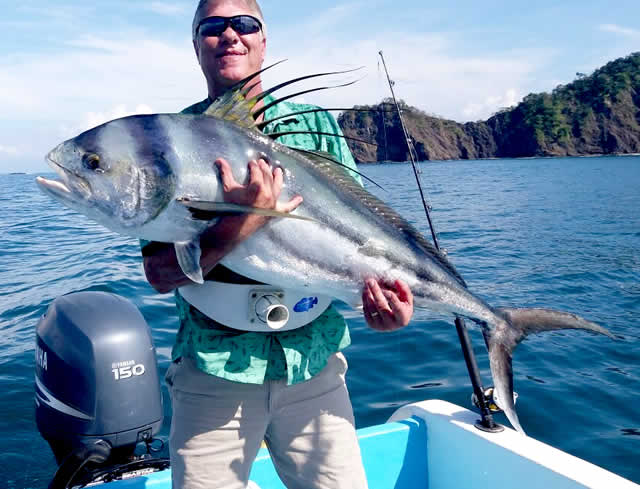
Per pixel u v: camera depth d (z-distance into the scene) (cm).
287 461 209
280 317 196
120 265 995
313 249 202
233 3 212
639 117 10681
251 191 169
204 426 195
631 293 874
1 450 386
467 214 2064
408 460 283
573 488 227
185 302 204
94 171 179
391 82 373
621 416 450
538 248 1326
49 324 330
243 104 194
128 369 311
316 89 186
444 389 496
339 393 212
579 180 4231
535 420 446
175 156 180
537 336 647
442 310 239
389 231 222
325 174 210
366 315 206
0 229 1669
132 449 310
